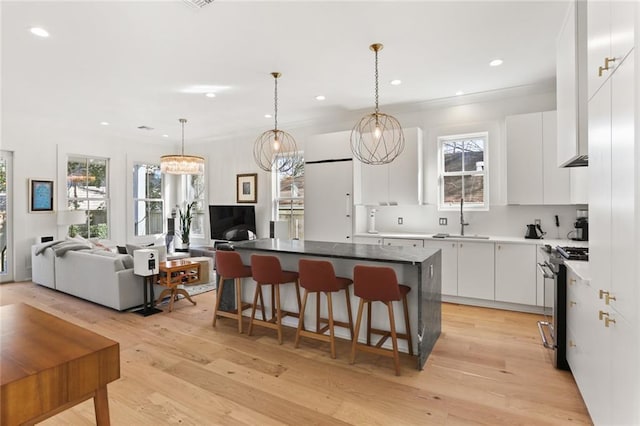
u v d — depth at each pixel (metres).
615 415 1.56
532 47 3.24
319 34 2.97
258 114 5.60
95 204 6.67
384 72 3.84
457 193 4.94
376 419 2.08
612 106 1.56
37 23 2.72
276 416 2.11
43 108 5.13
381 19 2.73
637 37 1.28
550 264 2.82
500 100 4.58
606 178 1.64
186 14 2.62
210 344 3.20
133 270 4.23
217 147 7.45
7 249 5.58
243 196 7.05
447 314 4.02
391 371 2.68
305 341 3.29
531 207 4.43
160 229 7.85
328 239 5.29
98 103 4.90
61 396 0.97
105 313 4.10
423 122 5.10
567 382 2.49
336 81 4.11
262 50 3.27
